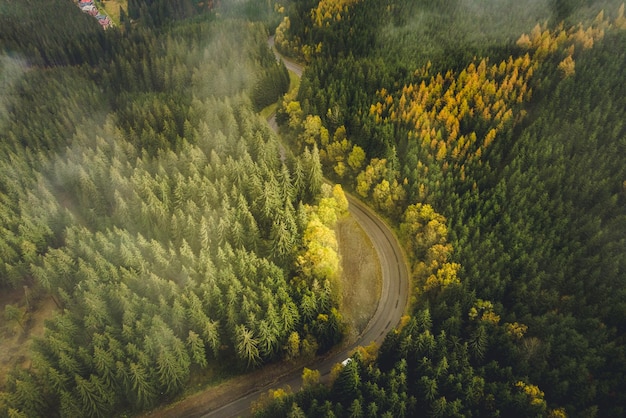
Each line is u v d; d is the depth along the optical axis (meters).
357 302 91.19
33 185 110.88
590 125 95.69
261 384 79.62
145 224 92.06
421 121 108.94
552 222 85.38
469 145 102.56
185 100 142.62
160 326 72.00
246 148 110.00
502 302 79.69
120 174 104.38
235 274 82.50
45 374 67.81
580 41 115.00
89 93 153.38
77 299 78.81
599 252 79.06
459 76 116.94
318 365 81.62
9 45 185.12
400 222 104.44
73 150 123.62
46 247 94.50
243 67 155.00
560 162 92.06
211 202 95.75
